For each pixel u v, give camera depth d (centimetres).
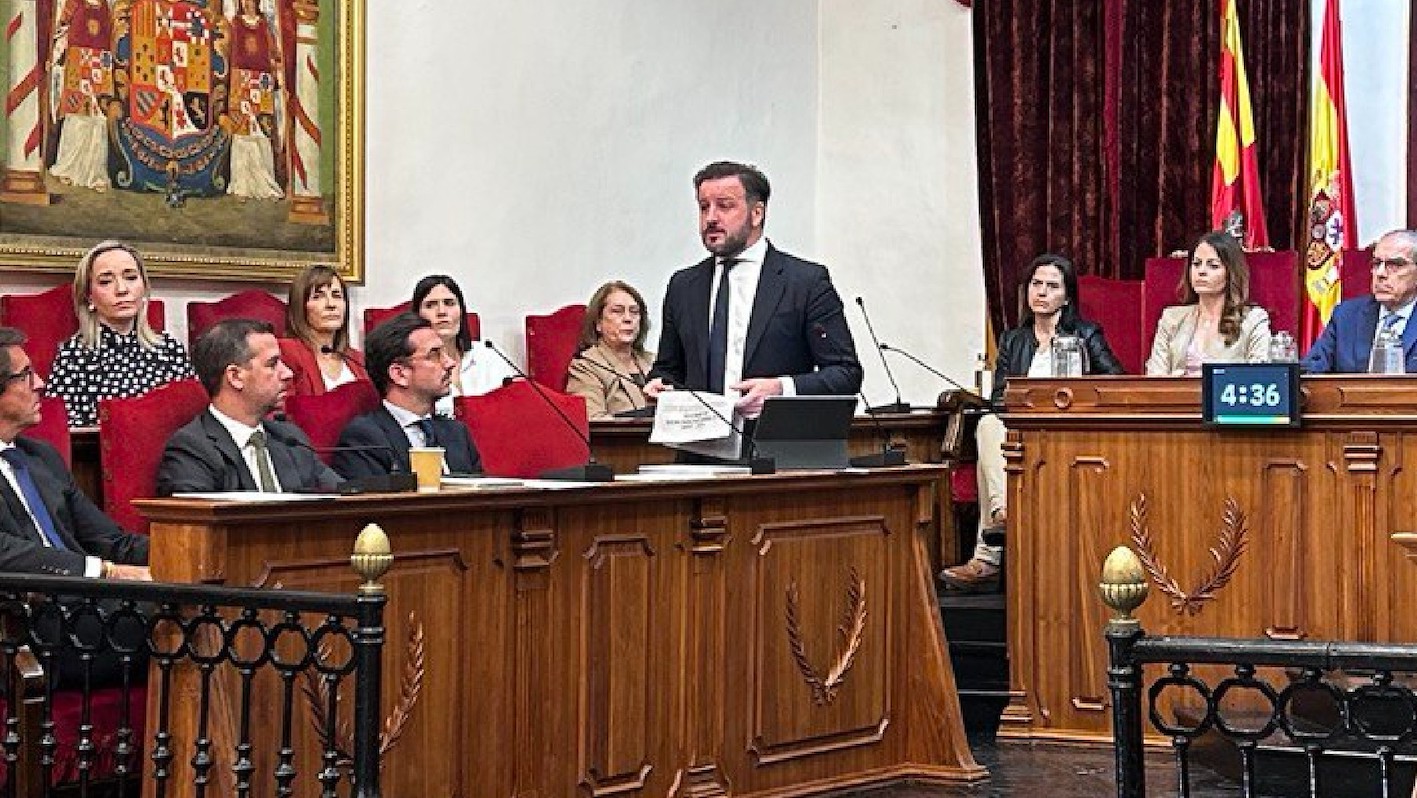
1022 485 605
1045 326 735
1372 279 665
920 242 903
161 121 662
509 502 430
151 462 473
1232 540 573
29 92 628
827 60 927
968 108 891
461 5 763
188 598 366
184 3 669
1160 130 834
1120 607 304
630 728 466
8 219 623
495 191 777
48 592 380
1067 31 855
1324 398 560
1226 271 664
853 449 731
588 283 816
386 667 408
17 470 443
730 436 519
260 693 386
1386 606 553
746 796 493
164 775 368
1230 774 541
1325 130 806
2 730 401
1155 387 582
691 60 862
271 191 693
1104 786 536
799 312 550
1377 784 505
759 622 497
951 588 716
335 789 357
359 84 720
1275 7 816
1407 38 809
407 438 503
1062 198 857
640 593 470
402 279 741
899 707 538
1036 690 604
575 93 809
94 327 596
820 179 927
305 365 626
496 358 724
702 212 551
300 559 394
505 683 437
